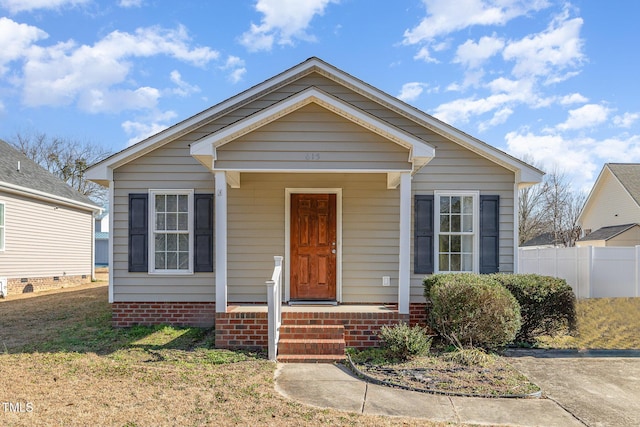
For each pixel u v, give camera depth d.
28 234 15.70
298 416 4.43
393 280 9.07
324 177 9.19
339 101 7.17
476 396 5.14
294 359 6.64
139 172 9.02
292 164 7.29
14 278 14.84
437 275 8.10
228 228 9.13
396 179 8.30
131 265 8.93
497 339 6.93
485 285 7.01
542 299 7.68
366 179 9.17
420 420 4.42
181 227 9.10
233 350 7.18
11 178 15.02
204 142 7.10
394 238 9.12
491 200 9.02
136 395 4.90
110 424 4.12
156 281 8.97
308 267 9.13
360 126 7.34
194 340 7.85
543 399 5.12
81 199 19.55
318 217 9.19
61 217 17.98
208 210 9.03
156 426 4.11
